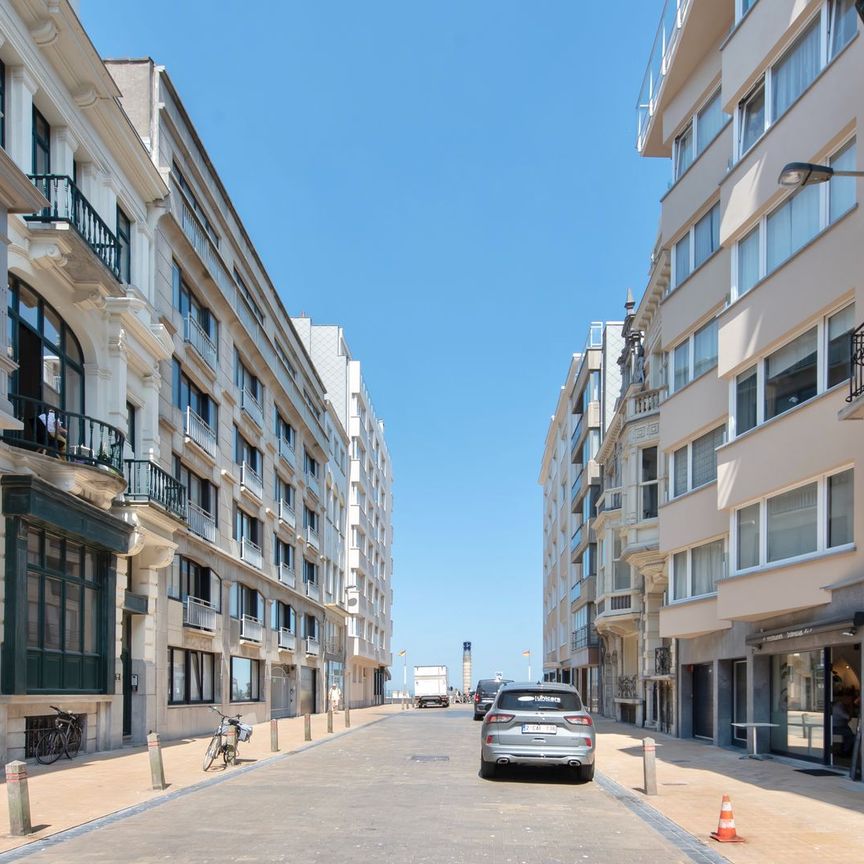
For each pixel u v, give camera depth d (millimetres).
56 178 16141
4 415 13688
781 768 15547
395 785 13508
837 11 14430
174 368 23969
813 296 14625
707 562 20109
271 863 7793
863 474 13141
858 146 13445
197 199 26406
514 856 8250
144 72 22578
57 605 16609
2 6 14914
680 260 22016
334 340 61250
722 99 18469
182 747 20297
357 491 60812
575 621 49906
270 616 35469
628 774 15047
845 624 13164
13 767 9109
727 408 18828
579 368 46156
